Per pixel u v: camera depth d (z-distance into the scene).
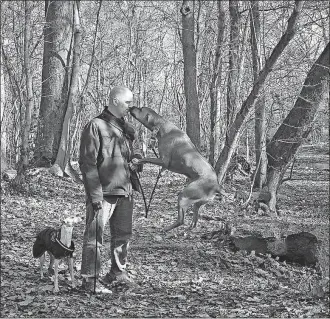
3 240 10.00
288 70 13.92
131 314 5.95
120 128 6.77
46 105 20.64
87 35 31.44
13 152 30.14
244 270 8.38
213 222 12.52
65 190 17.67
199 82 25.09
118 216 6.95
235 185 18.73
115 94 6.76
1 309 6.00
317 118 14.02
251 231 9.91
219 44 17.77
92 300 6.39
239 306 6.48
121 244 7.00
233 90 16.62
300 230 9.84
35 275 7.64
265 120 16.44
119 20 33.66
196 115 18.23
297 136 14.04
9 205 14.35
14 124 27.23
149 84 40.78
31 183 16.92
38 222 12.45
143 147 32.78
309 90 13.73
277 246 8.88
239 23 18.08
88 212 6.70
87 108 32.97
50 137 20.44
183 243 10.01
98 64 31.23
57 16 20.83
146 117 7.04
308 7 14.02
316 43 16.30
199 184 7.20
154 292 6.98
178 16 31.22
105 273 7.85
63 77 20.84
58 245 6.72
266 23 17.81
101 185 6.61
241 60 16.95
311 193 19.95
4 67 21.84
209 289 7.29
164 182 22.48
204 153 25.19
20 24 20.05
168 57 37.12
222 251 9.24
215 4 24.33
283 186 21.91
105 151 6.62
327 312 6.34
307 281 7.48
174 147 7.07
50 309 6.00
